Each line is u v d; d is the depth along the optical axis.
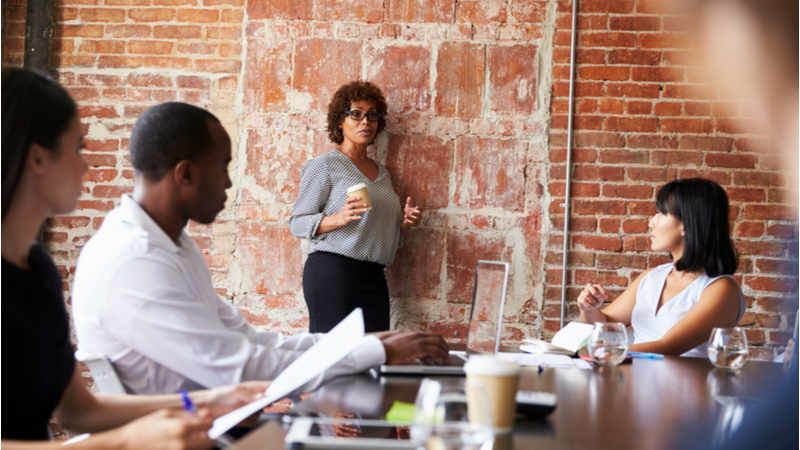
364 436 1.34
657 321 2.13
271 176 2.94
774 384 1.21
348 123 2.77
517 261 2.90
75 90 2.96
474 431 0.68
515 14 2.91
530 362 1.45
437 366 1.30
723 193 2.10
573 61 2.88
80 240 2.93
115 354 1.24
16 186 0.92
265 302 2.94
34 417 1.00
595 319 2.14
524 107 2.91
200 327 1.22
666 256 2.86
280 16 2.95
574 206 2.90
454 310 2.92
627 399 1.09
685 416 0.97
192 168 1.29
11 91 0.91
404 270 2.93
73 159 0.99
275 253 2.94
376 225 2.74
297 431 0.77
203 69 2.96
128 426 0.83
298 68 2.94
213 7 2.97
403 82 2.93
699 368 1.45
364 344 1.30
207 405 1.13
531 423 0.91
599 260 2.89
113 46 2.96
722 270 2.06
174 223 1.33
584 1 2.90
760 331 2.85
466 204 2.92
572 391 1.15
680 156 2.88
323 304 2.67
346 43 2.94
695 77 2.86
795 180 2.81
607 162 2.90
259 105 2.95
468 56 2.92
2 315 0.91
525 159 2.90
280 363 1.25
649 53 2.88
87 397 1.15
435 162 2.92
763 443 0.83
